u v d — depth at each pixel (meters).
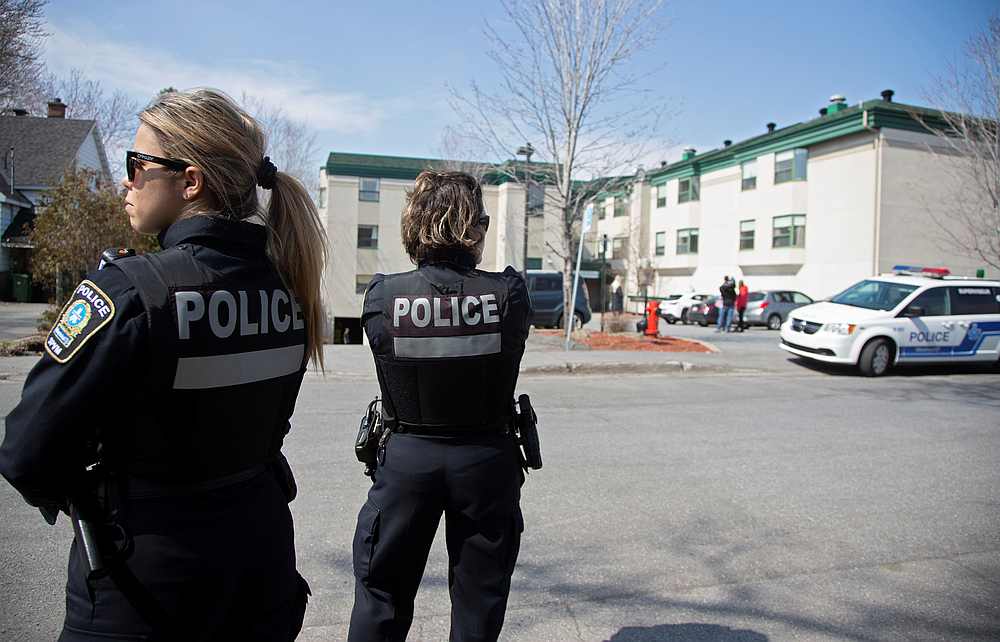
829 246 29.09
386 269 37.91
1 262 26.56
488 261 38.25
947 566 3.91
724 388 10.05
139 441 1.42
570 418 7.58
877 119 26.67
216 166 1.60
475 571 2.22
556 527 4.34
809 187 30.17
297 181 1.86
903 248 27.25
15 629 2.90
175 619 1.43
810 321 12.03
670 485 5.24
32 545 3.73
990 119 17.14
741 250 33.59
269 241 1.76
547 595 3.45
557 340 15.02
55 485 1.37
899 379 11.43
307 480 5.04
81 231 11.38
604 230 44.16
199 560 1.44
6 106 20.80
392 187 37.91
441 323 2.18
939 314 11.83
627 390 9.66
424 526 2.24
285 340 1.70
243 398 1.54
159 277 1.43
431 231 2.28
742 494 5.08
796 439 6.87
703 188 36.81
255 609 1.59
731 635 3.12
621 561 3.87
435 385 2.17
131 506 1.42
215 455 1.49
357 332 37.41
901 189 27.16
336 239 37.34
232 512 1.52
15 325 15.28
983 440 6.99
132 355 1.35
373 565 2.22
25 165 28.30
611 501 4.84
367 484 4.97
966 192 24.31
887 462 6.07
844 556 4.02
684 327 26.00
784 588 3.60
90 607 1.41
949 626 3.26
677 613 3.31
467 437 2.23
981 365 13.41
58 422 1.32
